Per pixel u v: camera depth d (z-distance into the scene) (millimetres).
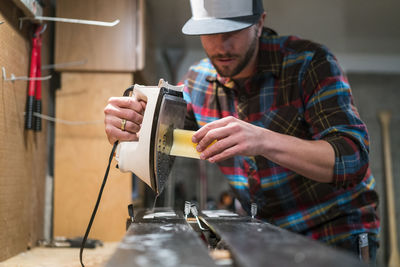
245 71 1445
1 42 1310
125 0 2027
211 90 1596
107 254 1568
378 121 4281
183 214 1323
